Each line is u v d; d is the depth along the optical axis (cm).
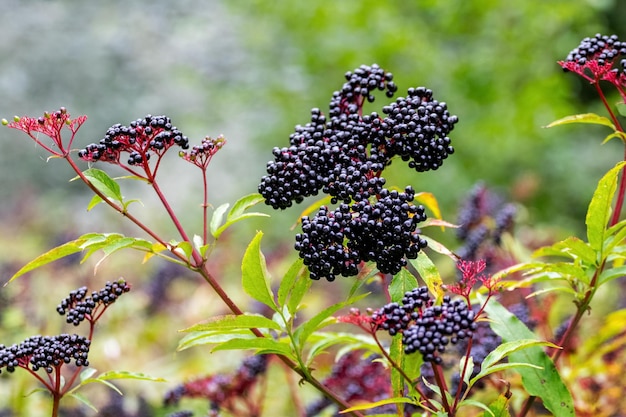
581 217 461
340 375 158
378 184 132
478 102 435
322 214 131
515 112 429
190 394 159
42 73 609
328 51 437
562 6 450
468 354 131
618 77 139
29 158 568
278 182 133
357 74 139
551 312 170
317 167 134
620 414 155
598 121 141
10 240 396
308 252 130
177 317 231
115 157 135
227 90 545
